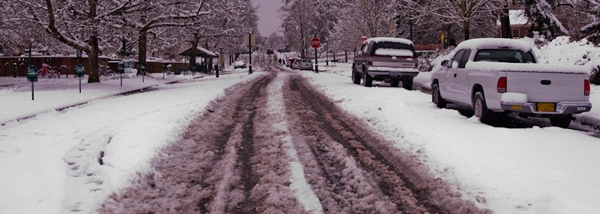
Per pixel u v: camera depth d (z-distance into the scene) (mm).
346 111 10219
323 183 4625
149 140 6461
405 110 9273
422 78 20500
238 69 63625
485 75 7898
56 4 19828
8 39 22750
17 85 21500
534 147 5816
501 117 8391
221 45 62938
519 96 7285
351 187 4594
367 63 16688
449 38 35812
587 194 3904
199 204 4141
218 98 13867
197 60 76875
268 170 5156
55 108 11523
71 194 4199
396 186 4602
